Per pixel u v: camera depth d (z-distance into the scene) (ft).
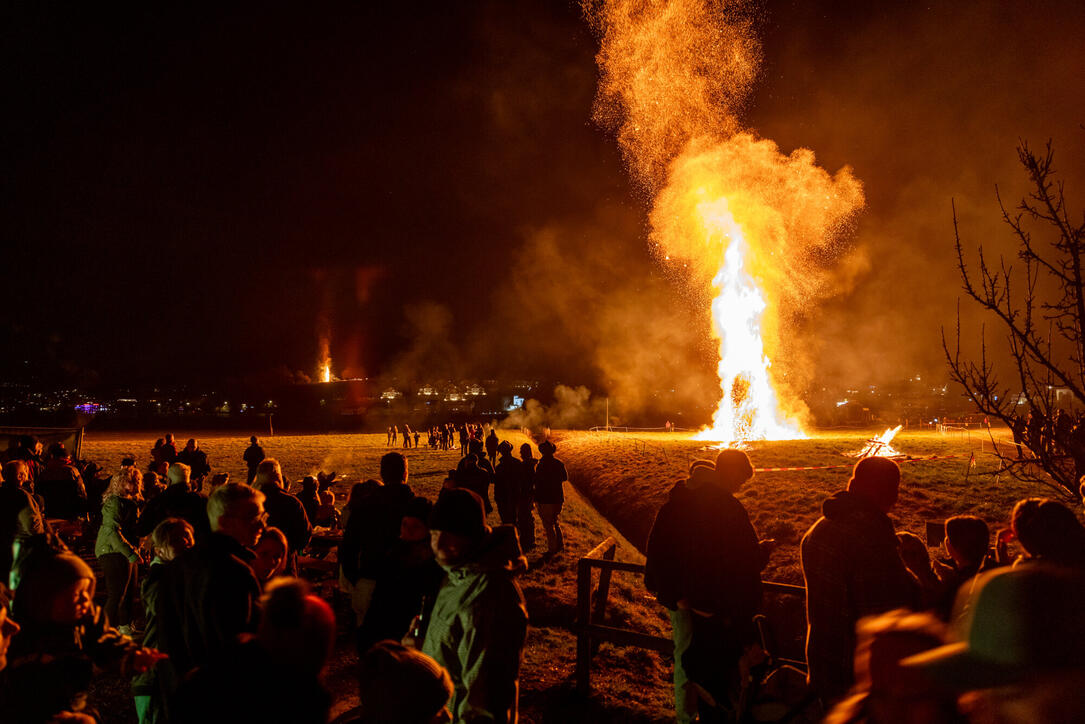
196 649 11.12
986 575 5.46
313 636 7.47
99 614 11.84
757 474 64.39
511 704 10.56
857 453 77.46
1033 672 4.89
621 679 22.49
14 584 14.02
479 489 39.45
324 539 33.35
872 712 5.49
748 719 12.43
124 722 18.95
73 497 37.50
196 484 63.21
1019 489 48.67
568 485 93.15
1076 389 12.66
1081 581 5.16
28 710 10.28
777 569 38.29
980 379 14.14
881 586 12.27
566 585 34.65
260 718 7.16
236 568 11.30
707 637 13.88
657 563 14.49
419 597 13.93
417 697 7.89
